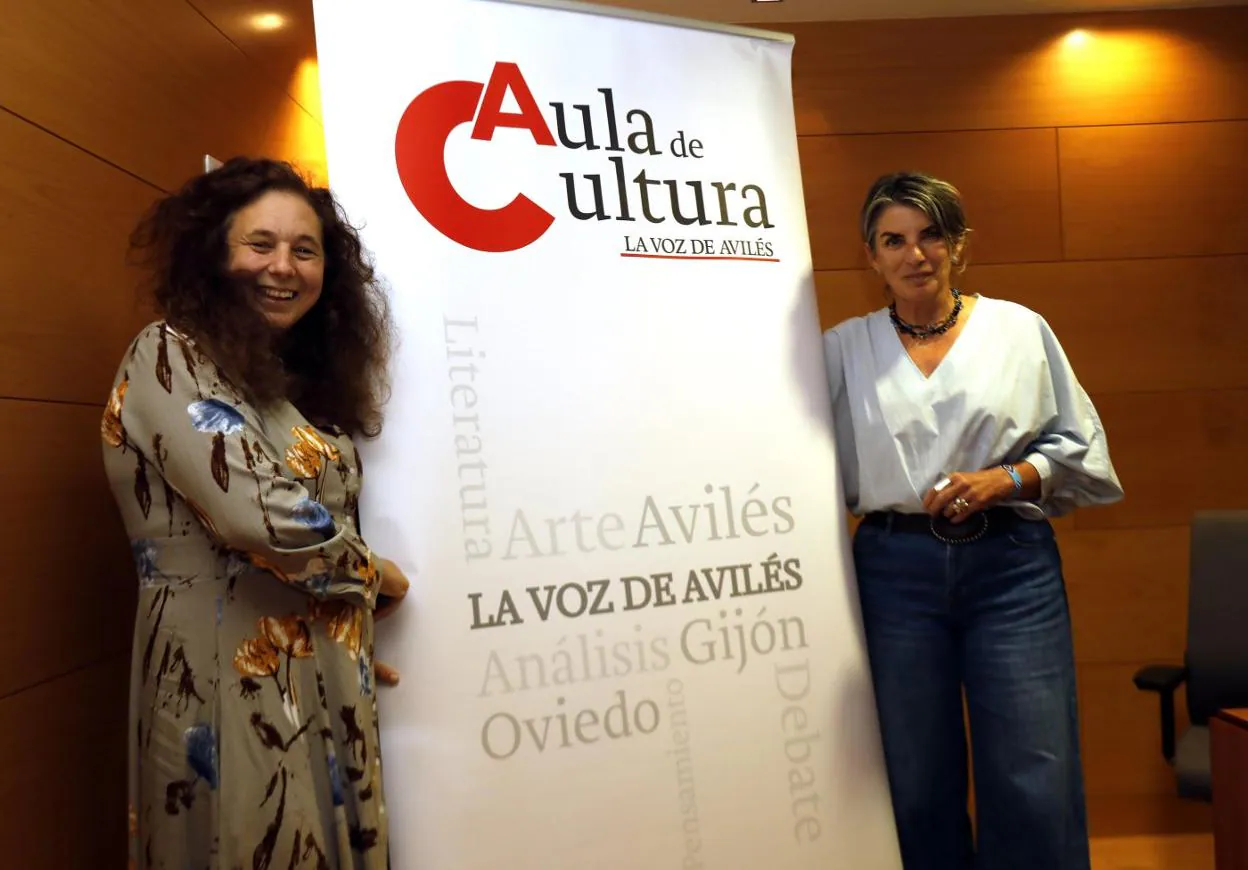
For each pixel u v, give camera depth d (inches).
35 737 58.4
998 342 77.3
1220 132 136.3
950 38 136.0
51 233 61.4
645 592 68.8
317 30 66.2
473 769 62.7
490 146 68.9
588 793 65.1
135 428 53.6
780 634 72.6
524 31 71.2
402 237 66.1
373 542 63.1
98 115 67.3
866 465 78.4
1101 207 135.7
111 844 66.7
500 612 64.8
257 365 55.7
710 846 67.7
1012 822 75.0
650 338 71.6
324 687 56.1
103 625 66.5
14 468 57.2
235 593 53.7
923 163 135.8
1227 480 134.6
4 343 56.5
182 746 52.1
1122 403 134.7
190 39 82.2
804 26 136.3
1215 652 99.8
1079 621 134.1
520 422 67.0
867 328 81.4
